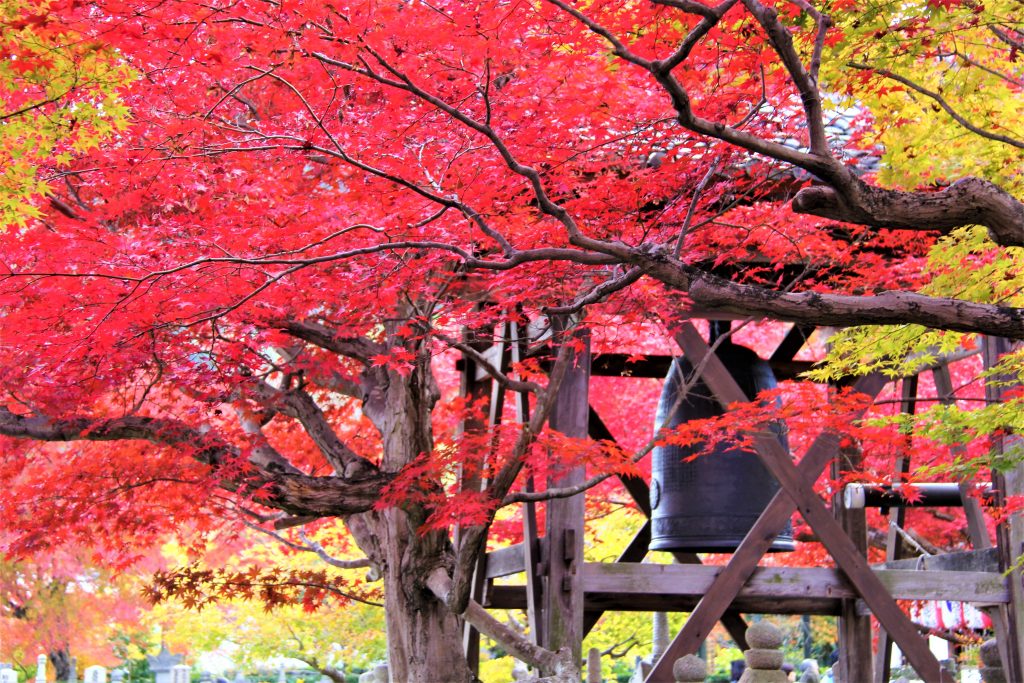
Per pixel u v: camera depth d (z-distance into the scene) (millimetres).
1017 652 9633
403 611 9023
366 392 9609
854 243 8133
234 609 17922
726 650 25688
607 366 10719
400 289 7000
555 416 8883
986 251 7035
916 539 13438
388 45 5945
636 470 7582
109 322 6441
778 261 8281
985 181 4676
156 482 8625
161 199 7152
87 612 19672
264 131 7609
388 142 6367
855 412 8633
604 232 7000
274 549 15477
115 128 6559
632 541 11156
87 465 8531
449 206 5215
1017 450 7312
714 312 8828
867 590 9367
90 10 5770
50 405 7602
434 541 8914
